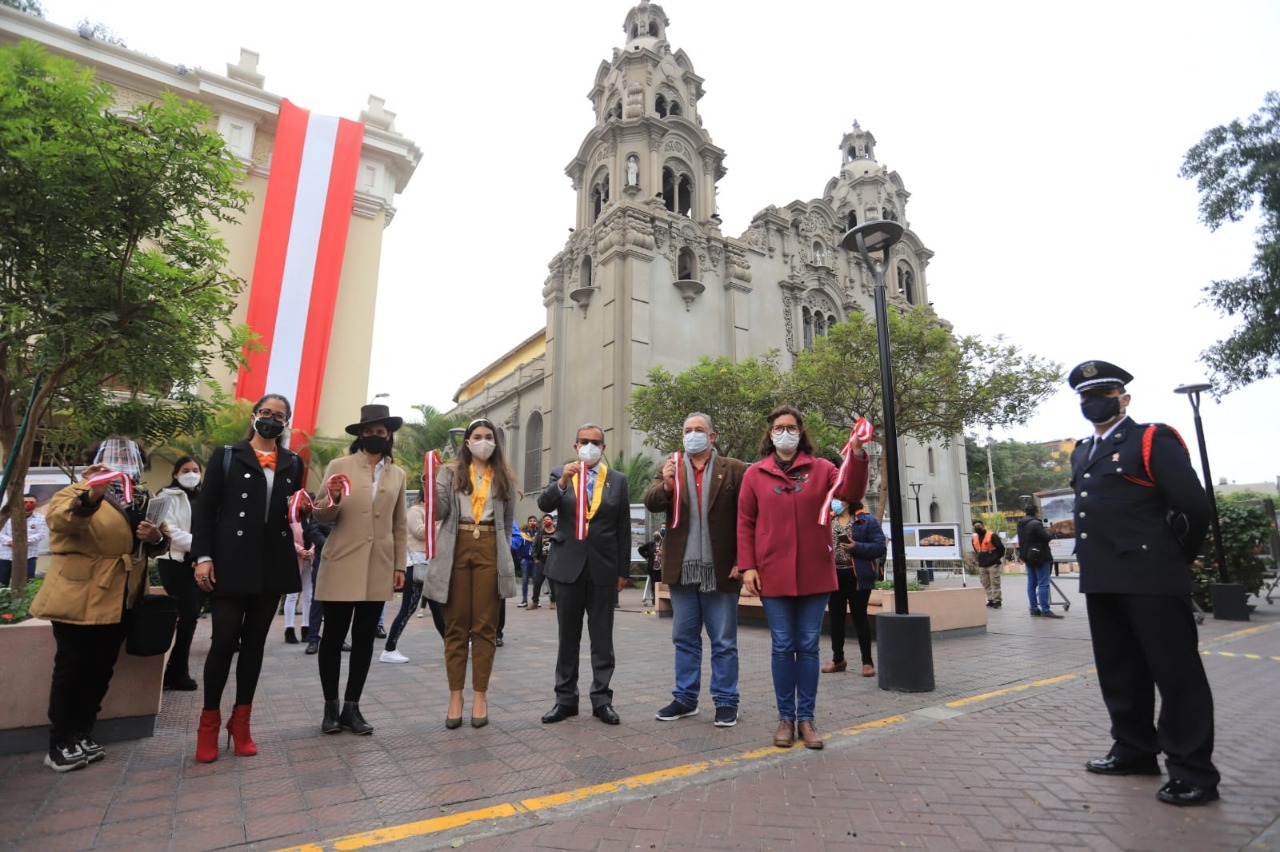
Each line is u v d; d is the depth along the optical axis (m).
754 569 4.54
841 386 18.36
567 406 30.09
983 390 17.41
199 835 2.92
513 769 3.80
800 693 4.34
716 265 31.11
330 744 4.27
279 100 17.38
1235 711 5.12
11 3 15.08
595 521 5.05
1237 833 2.93
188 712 5.06
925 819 3.14
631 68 32.62
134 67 15.79
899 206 42.59
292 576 4.19
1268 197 16.39
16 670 4.00
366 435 4.70
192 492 6.03
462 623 4.79
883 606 9.10
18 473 6.46
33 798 3.32
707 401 20.56
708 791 3.50
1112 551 3.70
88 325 6.20
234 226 16.58
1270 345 16.28
